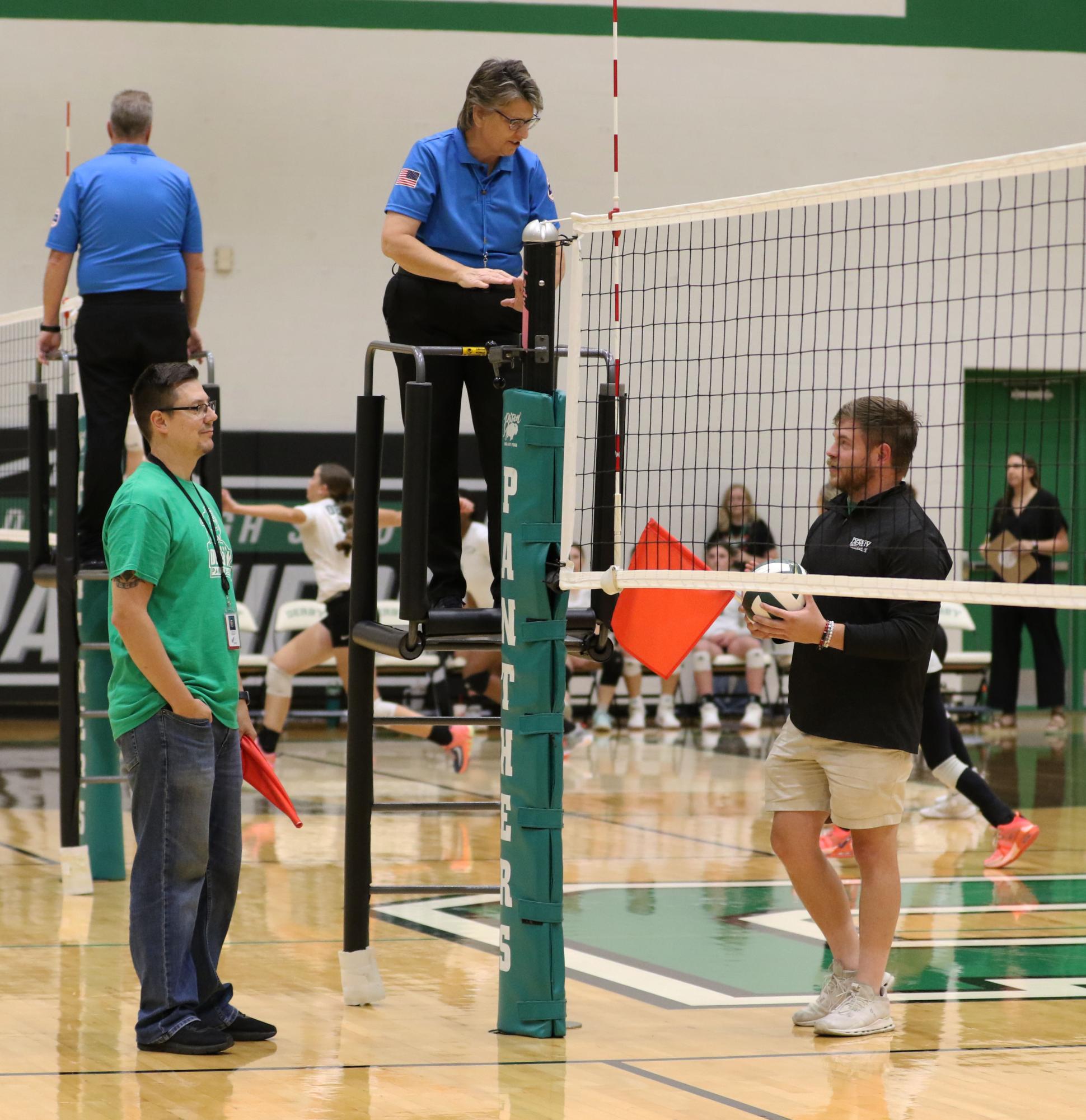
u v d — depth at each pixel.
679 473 19.81
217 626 6.93
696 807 14.97
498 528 7.99
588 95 23.97
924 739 12.00
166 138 22.86
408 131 23.56
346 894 7.72
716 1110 5.94
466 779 16.70
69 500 10.72
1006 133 25.05
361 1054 6.80
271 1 23.09
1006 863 11.80
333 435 22.83
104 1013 7.49
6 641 22.02
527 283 7.12
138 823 6.80
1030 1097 6.15
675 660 7.31
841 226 23.52
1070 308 23.86
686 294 19.72
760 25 24.38
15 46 22.47
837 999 7.33
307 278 23.33
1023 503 18.62
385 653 7.36
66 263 10.59
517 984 7.19
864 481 7.27
